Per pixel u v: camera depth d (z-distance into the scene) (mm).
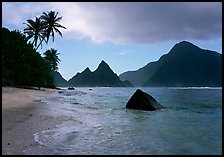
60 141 8438
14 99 23219
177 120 14984
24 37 58844
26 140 8188
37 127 10477
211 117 16656
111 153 7367
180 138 9547
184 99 39906
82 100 32281
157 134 10297
